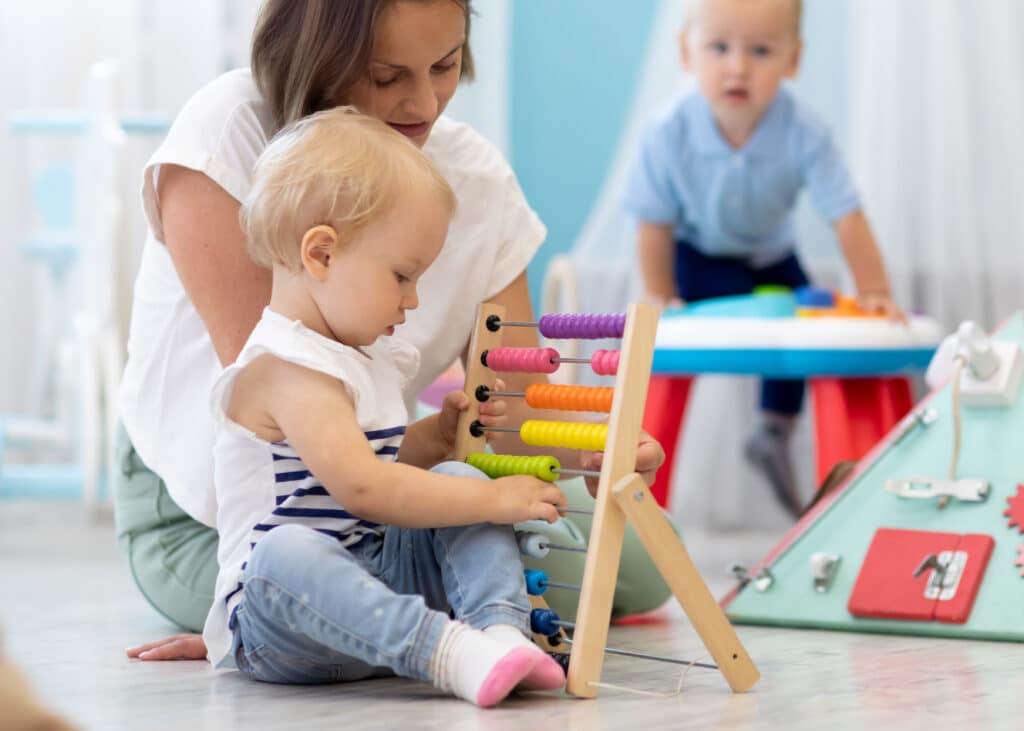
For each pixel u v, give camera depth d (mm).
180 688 1365
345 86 1448
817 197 3002
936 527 1844
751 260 3211
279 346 1314
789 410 3420
